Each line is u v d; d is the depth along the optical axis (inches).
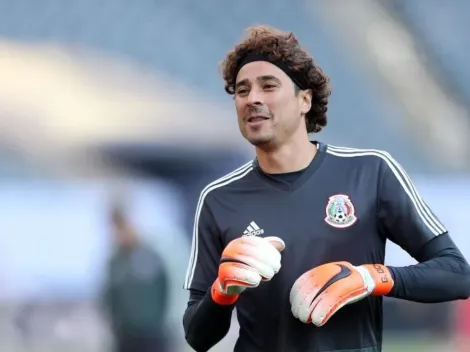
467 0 1753.2
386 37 1672.0
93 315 952.3
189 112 1451.8
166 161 1317.7
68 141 1362.0
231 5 1657.2
